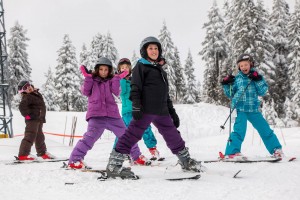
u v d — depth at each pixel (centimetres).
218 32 3316
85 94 501
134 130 409
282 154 571
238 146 570
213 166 505
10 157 779
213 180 377
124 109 625
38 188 363
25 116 647
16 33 3738
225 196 303
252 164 516
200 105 2362
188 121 2017
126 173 394
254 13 2708
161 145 1084
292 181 367
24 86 661
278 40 3253
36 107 664
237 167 489
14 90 3594
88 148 495
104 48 4275
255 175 412
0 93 1450
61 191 345
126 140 407
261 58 2659
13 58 3647
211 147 959
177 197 303
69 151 970
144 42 415
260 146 933
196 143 1149
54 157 698
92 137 494
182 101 4978
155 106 410
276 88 3203
